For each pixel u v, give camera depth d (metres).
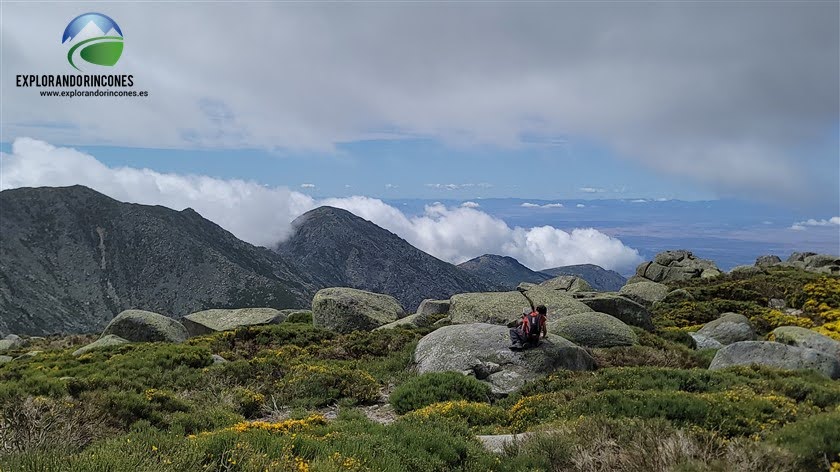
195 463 7.98
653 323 37.44
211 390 18.30
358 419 14.45
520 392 18.19
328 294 36.75
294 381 19.08
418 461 9.95
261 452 8.69
